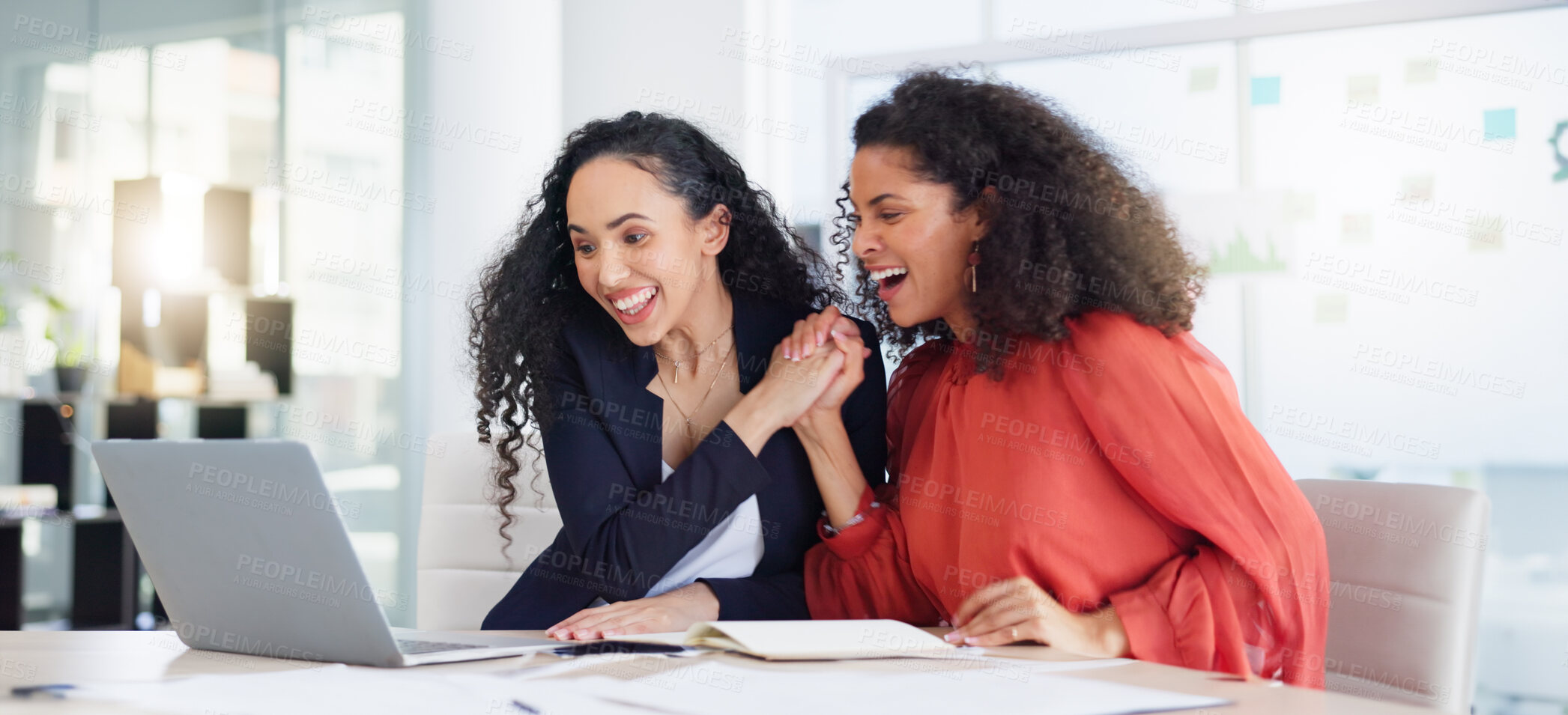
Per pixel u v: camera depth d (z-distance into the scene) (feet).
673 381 5.24
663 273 4.73
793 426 4.96
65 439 12.10
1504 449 10.99
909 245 4.60
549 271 5.29
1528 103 10.96
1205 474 4.16
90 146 12.66
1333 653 5.20
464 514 6.70
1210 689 2.73
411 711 2.45
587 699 2.59
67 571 12.64
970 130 4.51
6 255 11.93
